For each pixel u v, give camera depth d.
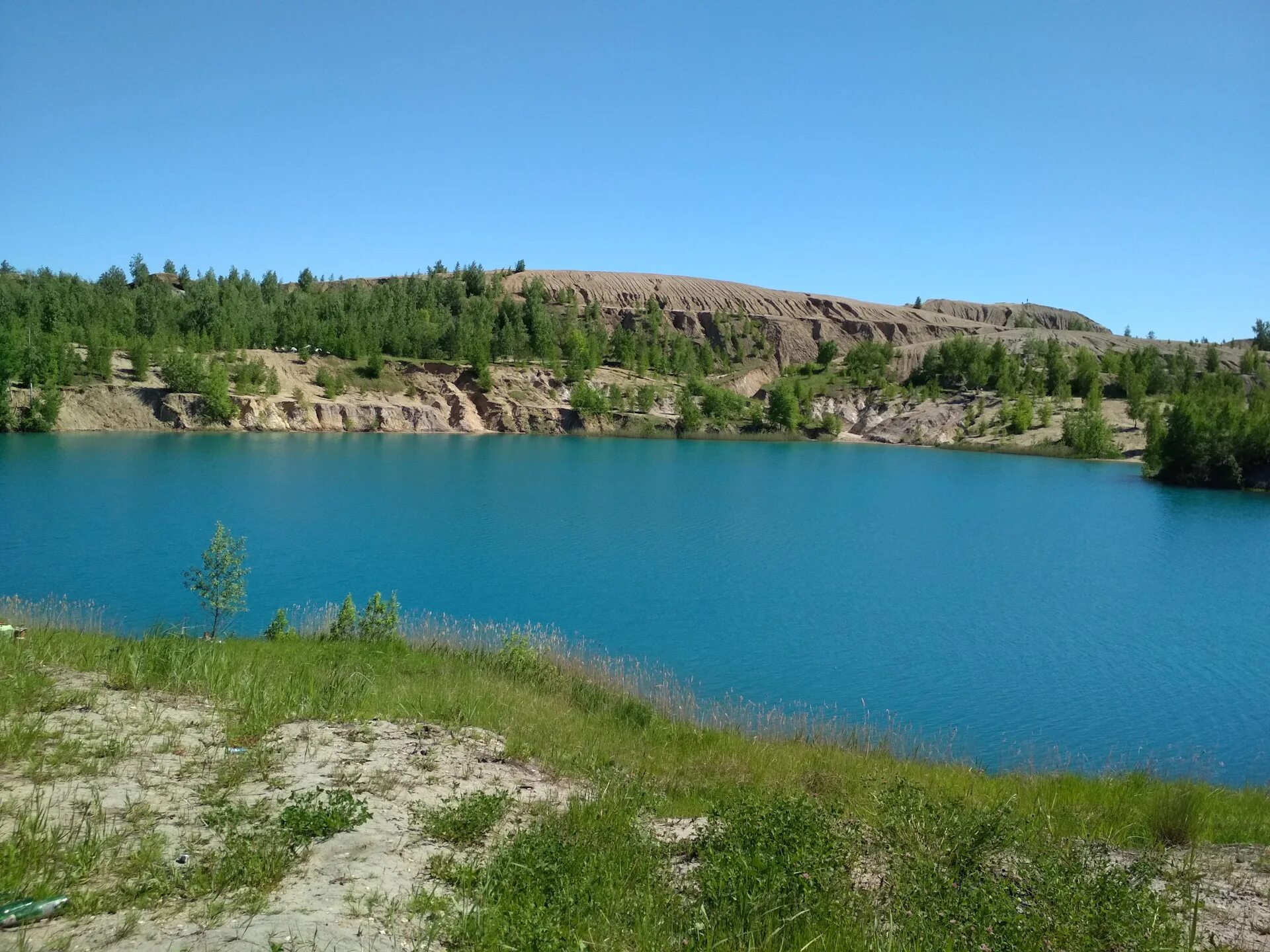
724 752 17.70
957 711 28.20
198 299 162.88
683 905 7.84
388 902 7.42
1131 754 24.55
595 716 20.11
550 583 45.50
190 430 123.44
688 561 52.56
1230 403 109.31
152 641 17.62
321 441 122.62
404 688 17.83
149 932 6.36
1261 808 15.32
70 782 9.44
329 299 187.75
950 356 197.25
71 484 70.56
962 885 8.33
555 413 159.88
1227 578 51.03
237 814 8.91
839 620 40.00
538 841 8.87
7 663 14.52
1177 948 7.75
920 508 80.62
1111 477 111.50
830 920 7.57
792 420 170.12
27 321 126.31
